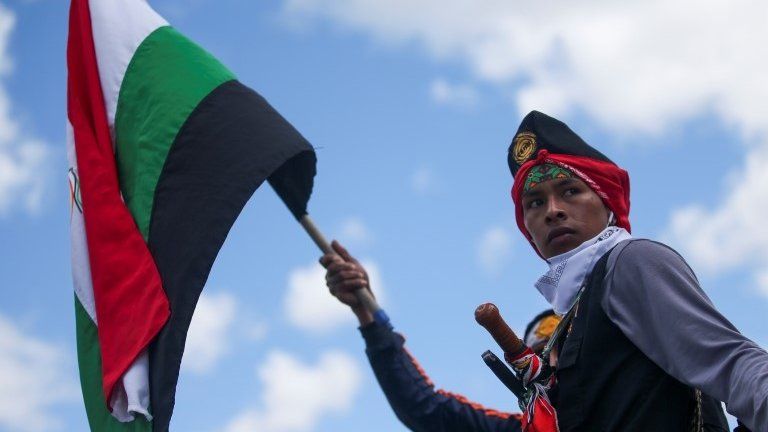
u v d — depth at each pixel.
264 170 5.75
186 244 5.59
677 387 4.31
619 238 4.66
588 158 5.00
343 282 6.30
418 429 6.20
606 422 4.36
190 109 6.05
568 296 4.64
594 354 4.41
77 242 5.94
